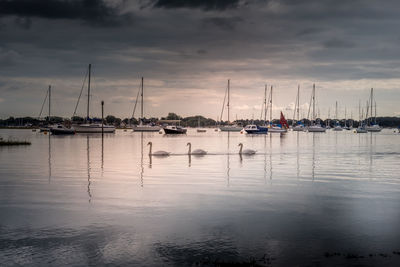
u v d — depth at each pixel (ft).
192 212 54.70
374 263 36.27
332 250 39.65
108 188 74.23
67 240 42.52
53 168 108.06
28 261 36.73
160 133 545.85
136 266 35.50
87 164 119.44
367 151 187.52
